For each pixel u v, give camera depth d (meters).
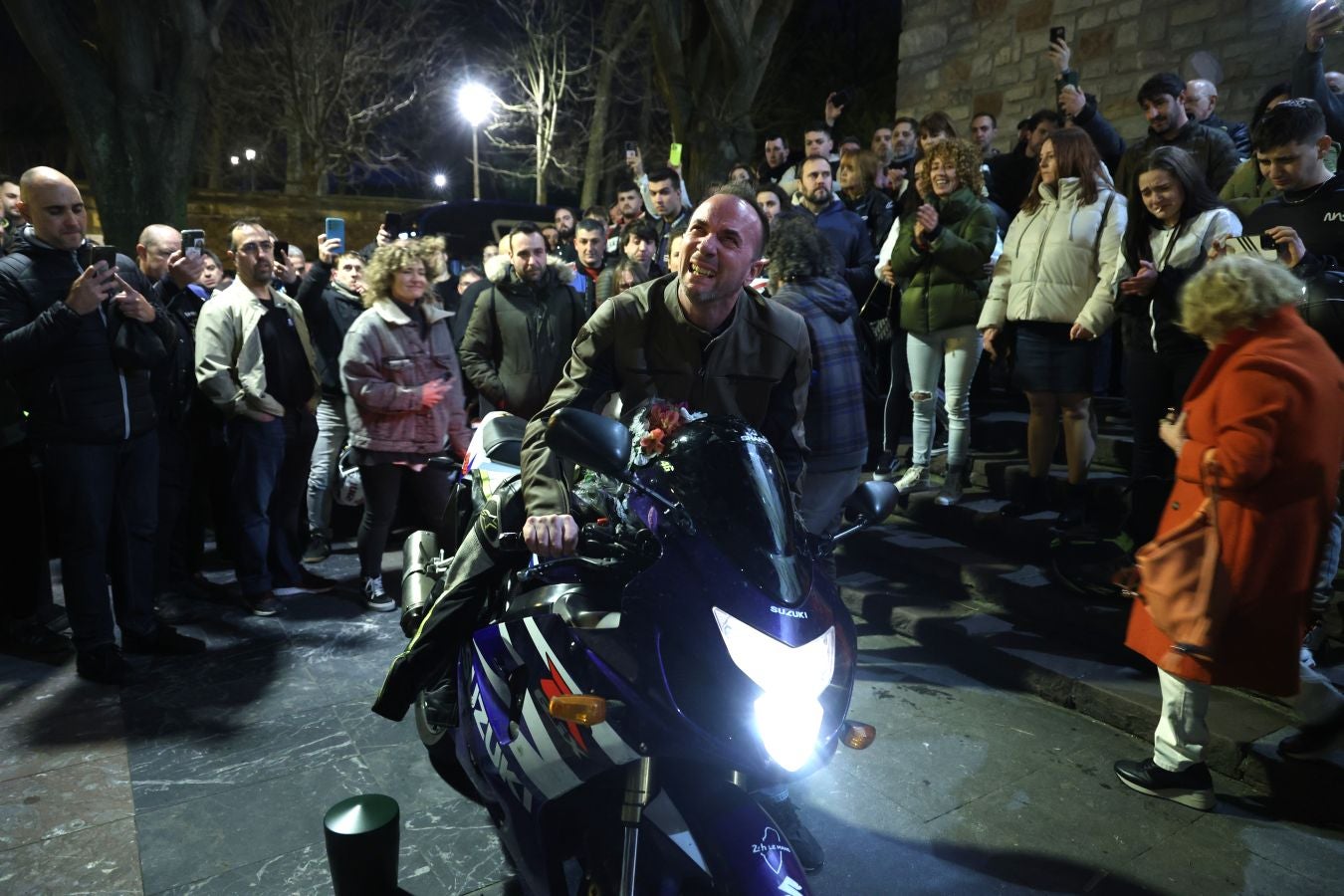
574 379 2.38
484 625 2.42
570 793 1.95
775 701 1.65
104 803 2.97
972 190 4.79
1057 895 2.54
